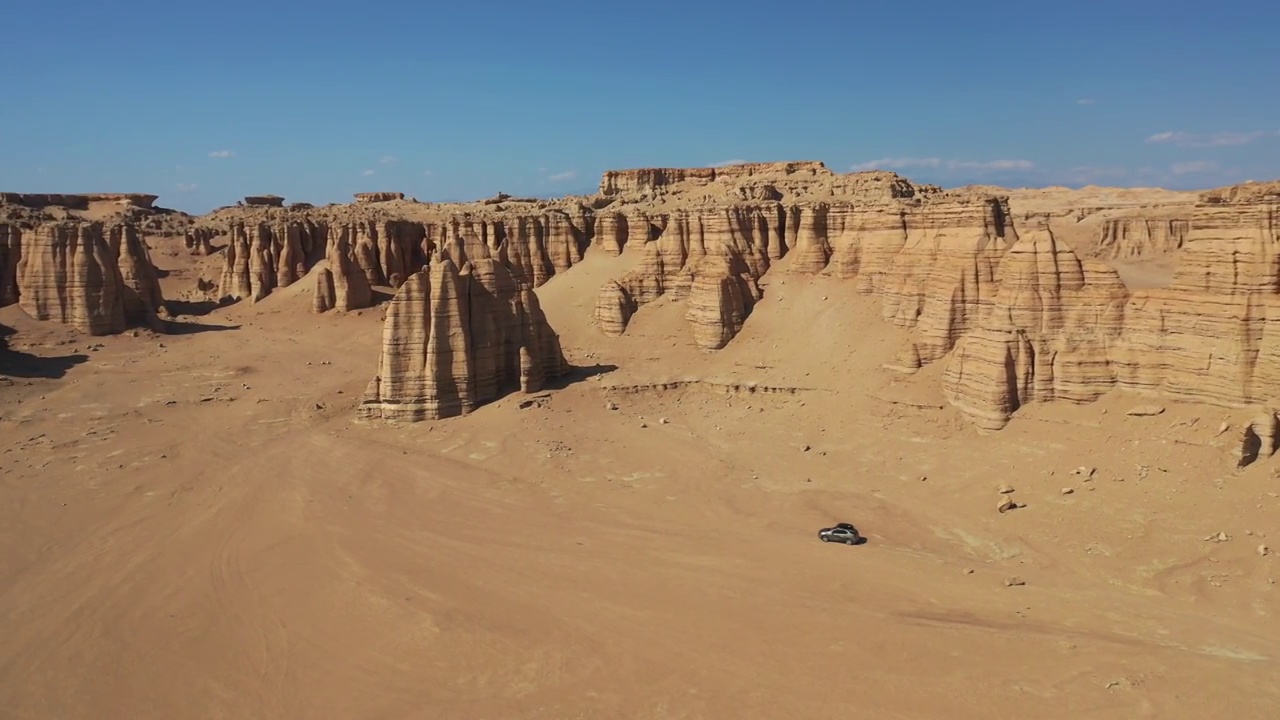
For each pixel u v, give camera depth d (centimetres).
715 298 7356
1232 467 3809
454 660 3109
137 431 6122
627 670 2981
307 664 3139
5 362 7631
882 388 5706
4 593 3712
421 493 4831
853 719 2641
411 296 6106
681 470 5094
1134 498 3881
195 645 3291
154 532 4359
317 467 5300
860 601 3372
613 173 12256
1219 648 2873
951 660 2898
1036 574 3550
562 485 4912
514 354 6588
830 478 4838
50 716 2875
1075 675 2755
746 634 3169
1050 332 4838
